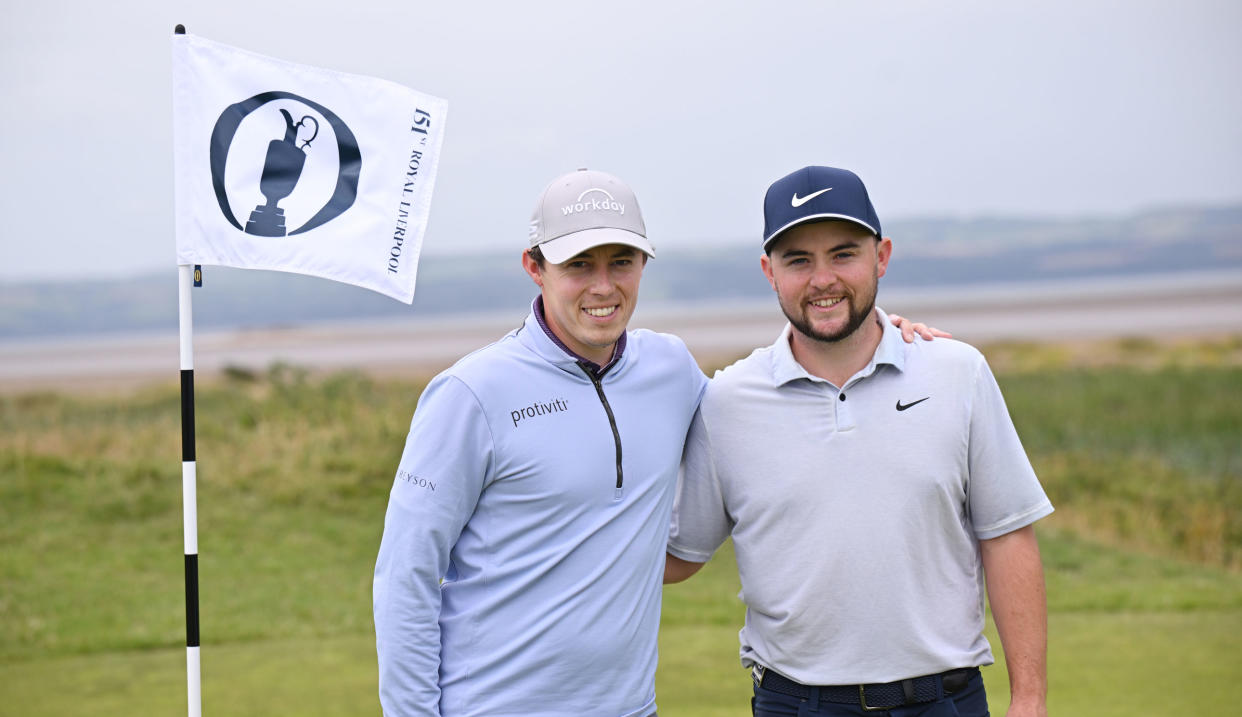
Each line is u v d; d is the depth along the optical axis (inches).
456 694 99.7
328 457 446.9
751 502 106.0
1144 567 346.9
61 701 227.6
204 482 429.4
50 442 464.4
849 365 104.8
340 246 120.5
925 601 102.7
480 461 98.1
